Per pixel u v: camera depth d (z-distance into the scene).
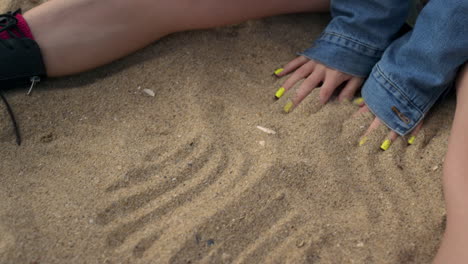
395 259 0.85
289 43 1.08
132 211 0.88
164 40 1.05
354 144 0.94
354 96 1.01
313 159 0.92
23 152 0.93
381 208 0.88
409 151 0.94
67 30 0.97
